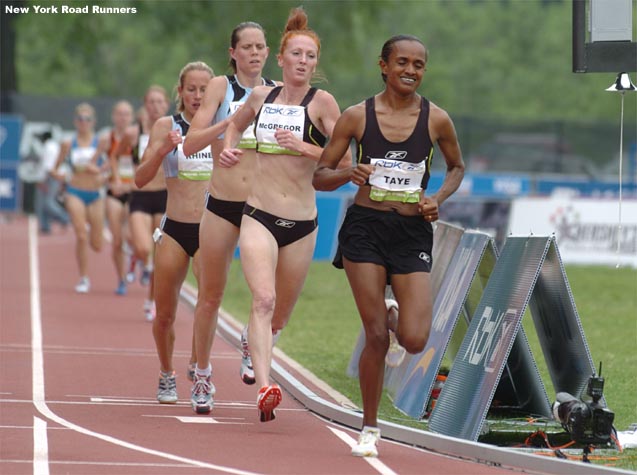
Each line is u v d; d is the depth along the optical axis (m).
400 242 23.19
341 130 23.34
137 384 32.62
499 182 96.75
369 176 23.11
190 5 125.56
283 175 25.31
